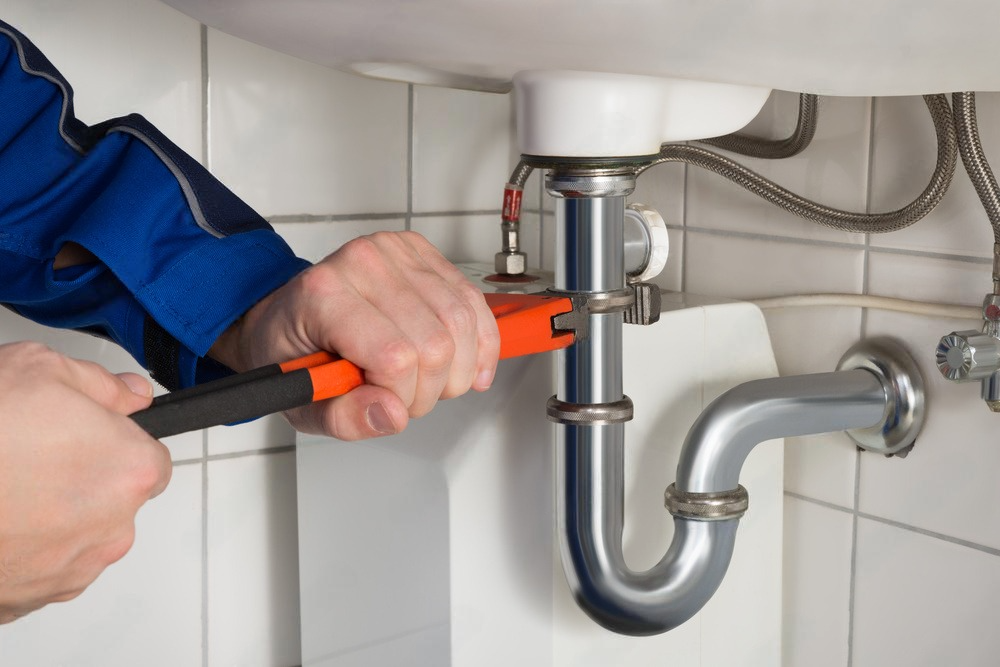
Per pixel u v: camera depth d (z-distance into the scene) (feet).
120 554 1.37
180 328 1.88
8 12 2.93
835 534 2.88
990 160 2.40
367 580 2.89
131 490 1.33
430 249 1.90
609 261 2.17
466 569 2.53
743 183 2.70
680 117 2.11
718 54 1.68
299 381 1.55
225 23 1.87
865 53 1.64
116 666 3.24
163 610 3.29
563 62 1.81
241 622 3.41
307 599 3.22
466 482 2.51
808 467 2.94
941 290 2.51
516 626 2.61
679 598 2.36
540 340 2.02
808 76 1.80
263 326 1.80
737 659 2.91
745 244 3.02
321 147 3.40
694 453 2.40
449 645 2.55
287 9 1.70
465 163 3.71
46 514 1.27
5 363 1.31
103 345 3.13
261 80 3.27
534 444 2.57
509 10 1.54
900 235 2.60
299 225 3.40
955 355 2.23
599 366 2.22
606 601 2.31
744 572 2.87
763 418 2.43
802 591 2.99
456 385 1.75
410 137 3.57
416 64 1.99
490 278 3.26
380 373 1.60
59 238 1.98
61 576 1.33
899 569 2.70
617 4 1.47
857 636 2.84
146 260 1.93
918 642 2.67
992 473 2.45
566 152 2.03
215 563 3.34
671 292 3.10
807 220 2.81
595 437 2.26
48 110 2.26
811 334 2.86
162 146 2.09
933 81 1.82
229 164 3.26
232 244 1.95
